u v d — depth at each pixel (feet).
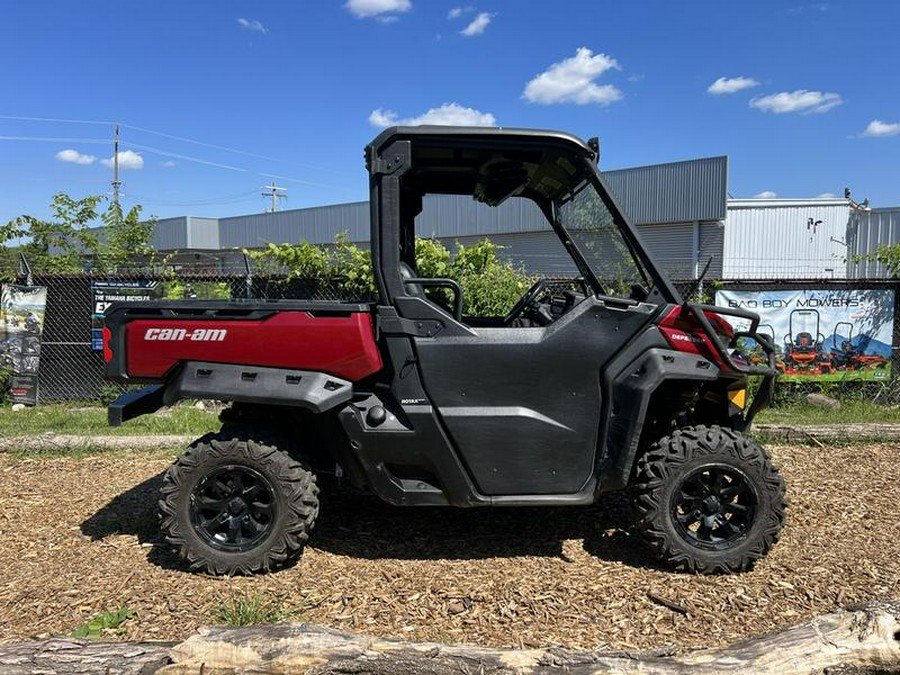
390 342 11.50
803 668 7.55
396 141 11.25
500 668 7.48
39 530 13.70
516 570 11.86
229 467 11.53
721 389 12.85
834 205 69.26
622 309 11.57
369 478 11.76
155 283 26.45
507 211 16.11
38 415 23.90
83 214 32.68
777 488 11.52
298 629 7.84
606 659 7.64
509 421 11.55
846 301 25.23
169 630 9.84
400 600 10.77
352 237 88.53
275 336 11.52
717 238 68.23
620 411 11.46
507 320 14.87
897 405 24.99
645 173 71.20
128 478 17.17
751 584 11.32
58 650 7.79
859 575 11.62
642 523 11.71
